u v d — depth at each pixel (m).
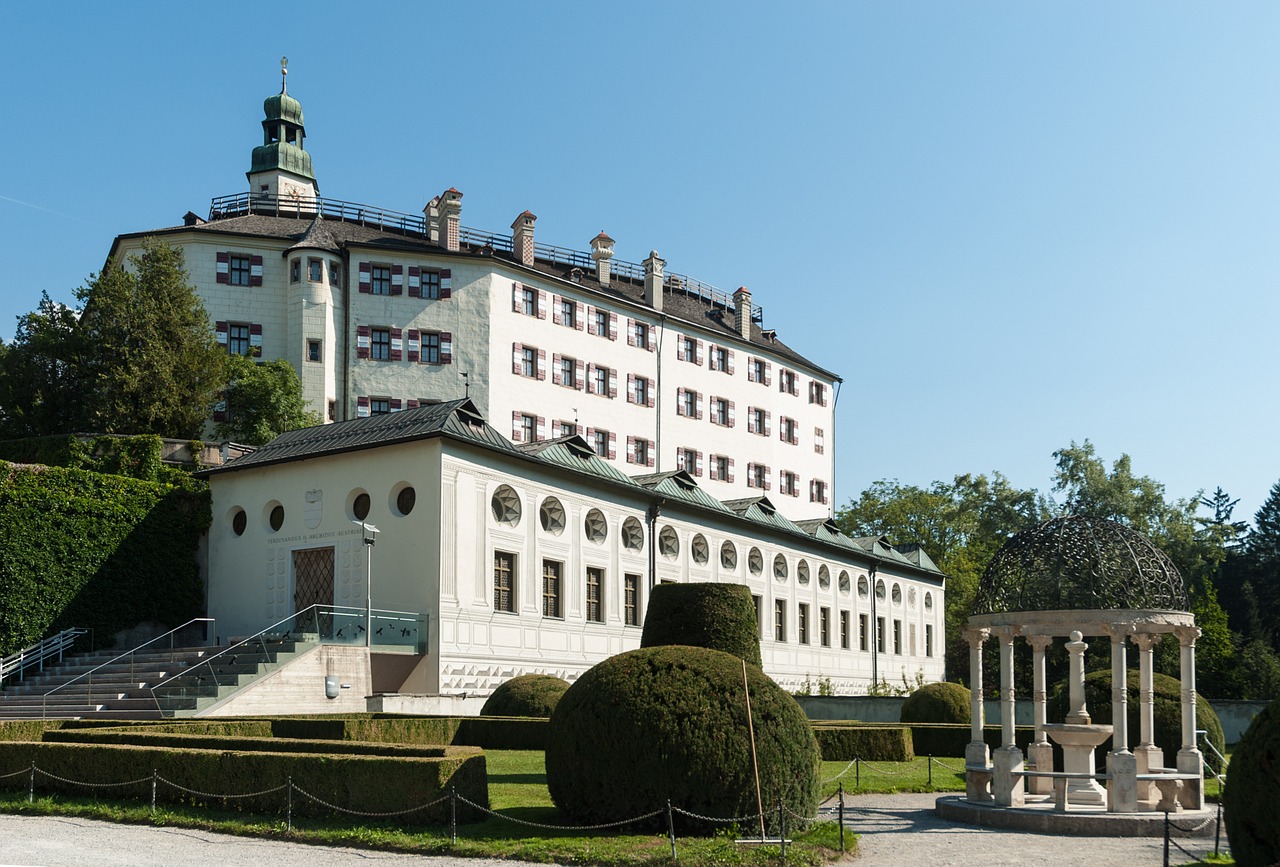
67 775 20.73
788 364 85.44
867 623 68.00
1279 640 97.88
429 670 37.78
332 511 41.19
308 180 90.81
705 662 17.28
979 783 20.75
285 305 60.91
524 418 65.00
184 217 64.06
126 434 47.78
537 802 19.50
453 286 63.25
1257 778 14.02
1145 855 16.45
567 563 44.72
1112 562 21.23
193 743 21.08
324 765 18.00
